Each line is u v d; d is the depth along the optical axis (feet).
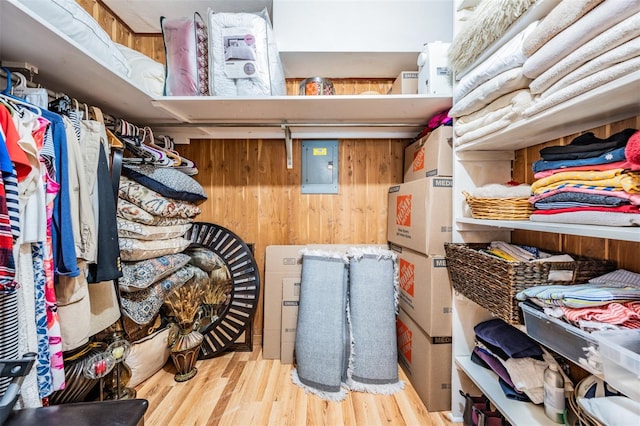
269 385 5.28
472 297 3.87
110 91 4.30
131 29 6.40
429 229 4.66
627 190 2.15
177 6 5.67
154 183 5.00
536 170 3.14
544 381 3.38
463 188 4.57
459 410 4.50
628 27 1.99
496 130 3.64
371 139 6.83
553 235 3.95
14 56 3.28
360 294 5.42
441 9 5.44
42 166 2.78
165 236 5.33
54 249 2.98
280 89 5.06
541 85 2.82
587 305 2.41
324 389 4.95
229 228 6.91
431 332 4.58
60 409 2.43
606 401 2.47
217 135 6.58
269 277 6.37
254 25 4.66
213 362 6.07
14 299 2.58
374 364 5.13
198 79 4.91
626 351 2.01
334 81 6.66
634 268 2.93
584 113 2.79
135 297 4.87
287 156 6.57
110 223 3.64
